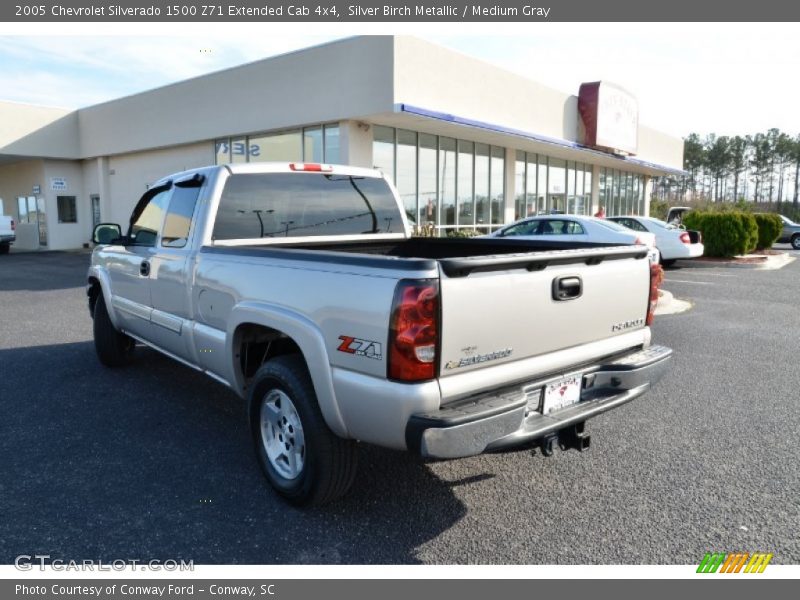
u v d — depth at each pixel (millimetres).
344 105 14562
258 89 16609
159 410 4934
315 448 3119
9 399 5191
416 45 14148
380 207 5242
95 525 3180
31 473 3777
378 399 2727
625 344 3627
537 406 3152
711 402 5223
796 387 5664
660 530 3176
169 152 20656
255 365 3920
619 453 4148
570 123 21531
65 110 23766
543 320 3078
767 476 3799
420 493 3566
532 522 3250
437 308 2637
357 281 2838
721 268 17406
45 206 24266
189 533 3119
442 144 17859
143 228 5090
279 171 4547
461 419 2629
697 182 80625
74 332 8047
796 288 12703
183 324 4316
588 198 26766
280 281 3295
